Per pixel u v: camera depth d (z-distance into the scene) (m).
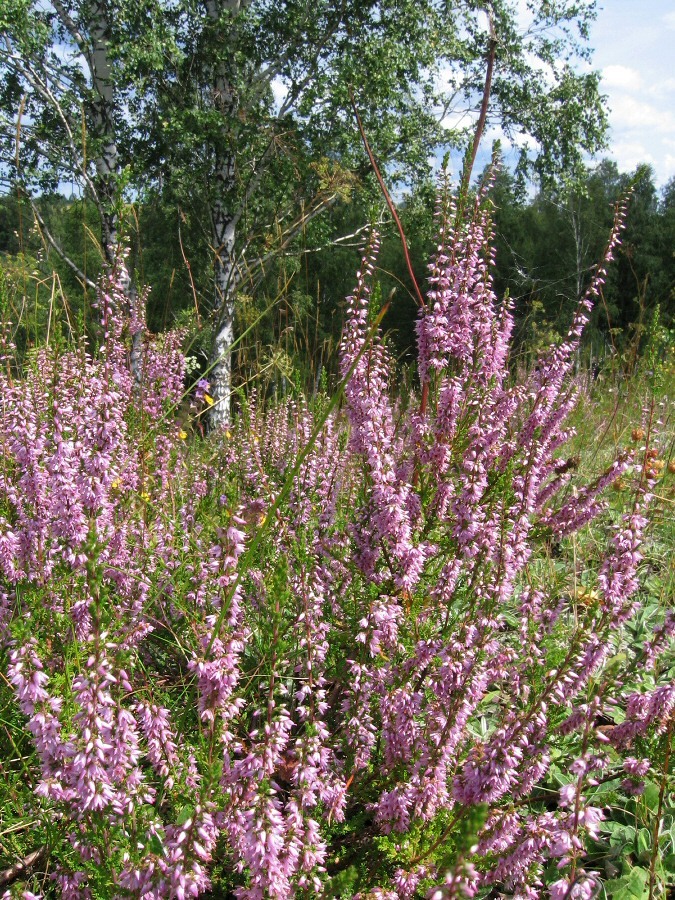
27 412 3.19
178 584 3.38
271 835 1.97
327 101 16.27
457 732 2.51
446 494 3.44
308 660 2.66
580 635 2.42
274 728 2.19
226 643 2.38
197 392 6.58
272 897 2.01
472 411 3.65
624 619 2.74
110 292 4.11
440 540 3.37
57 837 2.42
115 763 2.15
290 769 2.79
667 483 5.61
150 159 15.54
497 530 2.86
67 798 2.25
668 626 2.74
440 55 17.70
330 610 3.31
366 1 16.28
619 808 2.93
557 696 2.44
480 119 3.66
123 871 2.03
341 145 16.61
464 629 2.55
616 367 8.18
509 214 39.88
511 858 2.24
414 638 2.98
